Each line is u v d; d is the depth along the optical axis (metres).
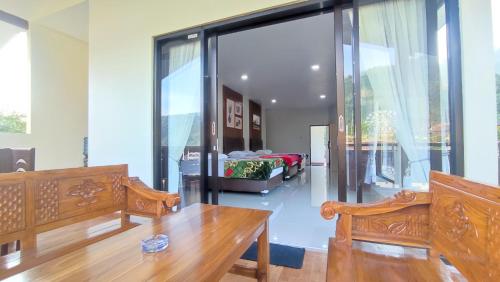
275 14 2.34
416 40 1.96
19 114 4.09
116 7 3.16
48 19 4.00
